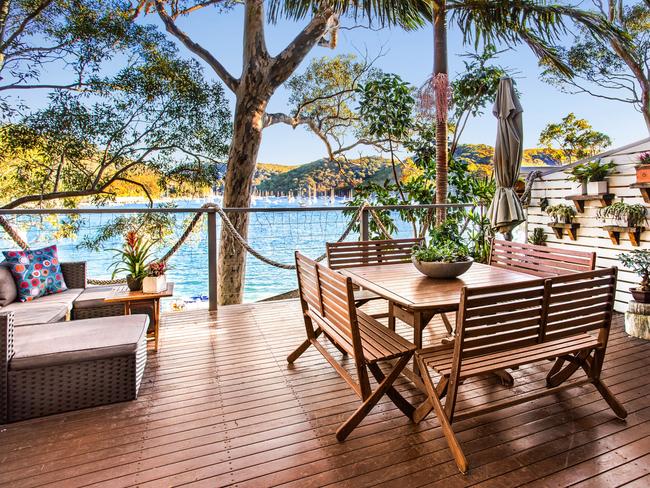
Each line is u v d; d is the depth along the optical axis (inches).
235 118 322.3
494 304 64.7
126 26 343.0
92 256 313.4
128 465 65.9
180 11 389.1
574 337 82.8
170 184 389.4
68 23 333.4
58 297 131.8
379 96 303.3
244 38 313.1
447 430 66.6
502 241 126.5
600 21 207.3
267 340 125.5
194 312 156.0
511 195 152.1
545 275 109.0
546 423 77.3
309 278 93.1
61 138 333.1
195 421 79.7
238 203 328.2
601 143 510.9
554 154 533.6
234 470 64.6
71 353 82.6
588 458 66.5
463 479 61.9
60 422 79.5
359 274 103.5
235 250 327.0
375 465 65.6
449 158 293.9
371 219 273.1
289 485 61.0
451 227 203.6
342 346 79.0
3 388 78.4
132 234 123.2
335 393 91.0
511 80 151.3
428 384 71.6
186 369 104.3
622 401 85.6
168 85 363.3
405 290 85.1
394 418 80.0
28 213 135.5
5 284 122.0
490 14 213.5
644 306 124.9
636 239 146.1
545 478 61.9
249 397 89.4
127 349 86.5
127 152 369.7
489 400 86.6
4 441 72.9
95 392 85.2
